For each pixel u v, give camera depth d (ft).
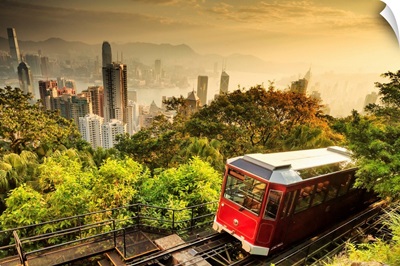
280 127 67.87
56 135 57.26
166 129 63.21
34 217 23.59
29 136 53.47
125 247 22.12
